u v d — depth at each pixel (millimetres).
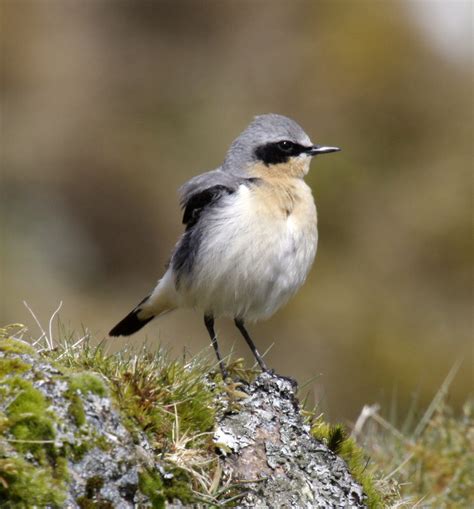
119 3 25875
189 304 8531
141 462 5230
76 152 22562
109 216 22031
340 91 22359
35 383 5098
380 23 23094
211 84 23703
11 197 21953
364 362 17672
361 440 9039
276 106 22594
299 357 17812
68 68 24062
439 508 8102
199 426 5969
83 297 20453
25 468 4758
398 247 19453
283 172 8633
